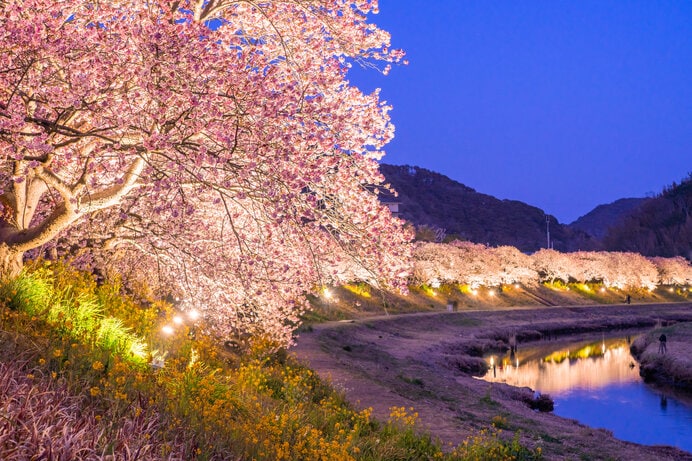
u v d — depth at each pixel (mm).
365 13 11453
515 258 94000
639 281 110750
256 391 13000
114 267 15391
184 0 10461
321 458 9773
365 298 60781
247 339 18688
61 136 9984
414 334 52781
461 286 82438
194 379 9828
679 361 42344
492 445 15742
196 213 12688
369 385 23562
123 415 6629
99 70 8805
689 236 188000
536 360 49812
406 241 10211
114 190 10445
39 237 10648
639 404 33875
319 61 11242
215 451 7207
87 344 8977
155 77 8703
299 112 9453
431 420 19500
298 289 13961
